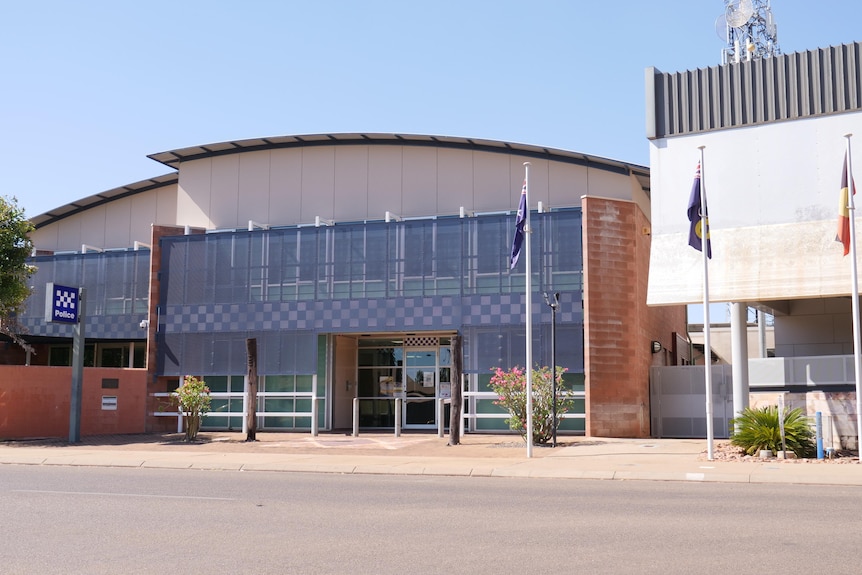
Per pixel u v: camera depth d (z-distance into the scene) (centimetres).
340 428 3072
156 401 3084
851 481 1512
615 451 2131
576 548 862
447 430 3034
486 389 2834
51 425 2742
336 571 760
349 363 3164
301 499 1257
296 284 3017
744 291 2306
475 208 3153
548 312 2766
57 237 3778
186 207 3412
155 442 2530
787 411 2056
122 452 2162
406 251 2928
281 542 900
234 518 1066
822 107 2314
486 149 3167
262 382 3073
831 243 2247
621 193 3038
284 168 3338
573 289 2758
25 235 2692
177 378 3144
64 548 870
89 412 2845
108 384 2906
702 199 1964
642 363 2802
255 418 2548
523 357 2767
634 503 1210
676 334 3562
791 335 2892
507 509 1148
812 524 1007
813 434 1973
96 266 3409
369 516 1083
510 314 2800
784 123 2350
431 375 3103
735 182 2386
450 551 849
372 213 3234
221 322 3070
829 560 798
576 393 2734
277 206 3319
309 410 3014
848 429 2030
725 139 2411
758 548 858
